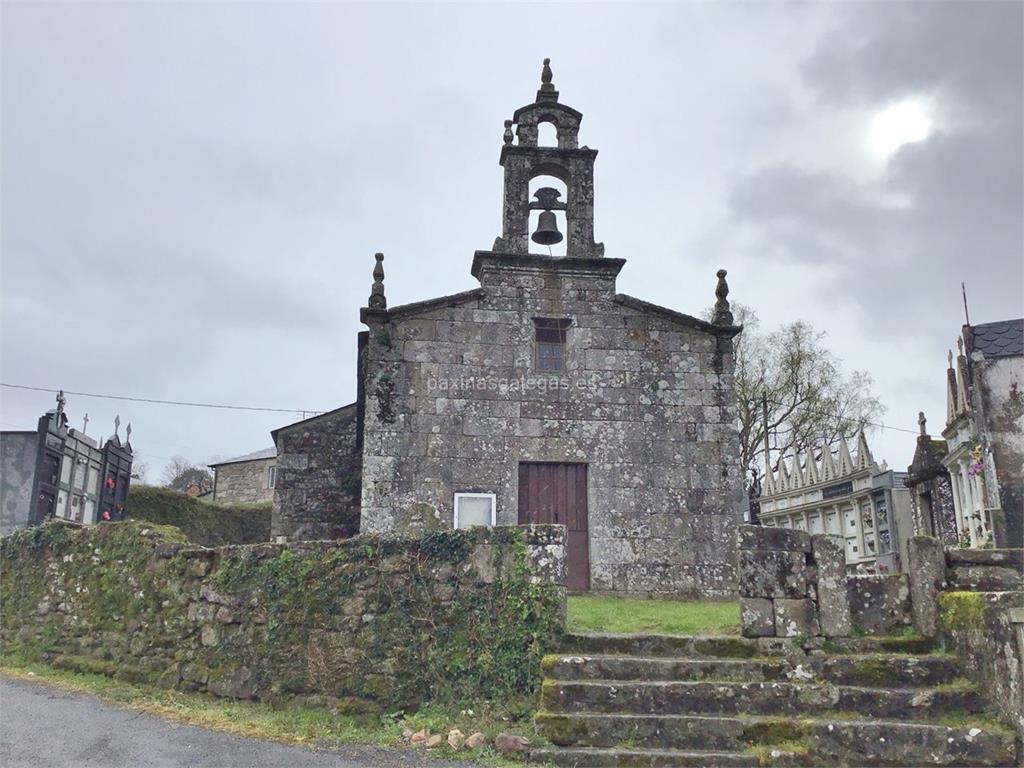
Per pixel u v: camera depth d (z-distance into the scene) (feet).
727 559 49.44
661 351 52.34
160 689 33.60
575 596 47.01
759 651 27.86
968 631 26.58
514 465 49.93
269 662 30.83
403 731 26.50
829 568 28.89
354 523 54.90
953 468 67.21
